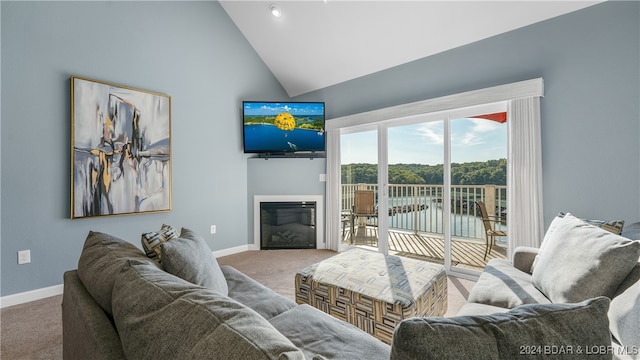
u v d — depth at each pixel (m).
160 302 0.73
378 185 3.71
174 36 3.32
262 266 3.35
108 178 2.79
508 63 2.67
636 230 1.64
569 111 2.38
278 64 4.22
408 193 3.47
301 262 3.51
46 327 2.00
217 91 3.75
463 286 2.76
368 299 1.63
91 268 1.14
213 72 3.71
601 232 1.36
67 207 2.58
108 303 0.94
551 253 1.52
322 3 3.14
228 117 3.88
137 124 2.99
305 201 4.22
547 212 2.49
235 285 1.74
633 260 1.15
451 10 2.71
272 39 3.89
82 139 2.63
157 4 3.17
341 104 4.01
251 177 4.16
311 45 3.69
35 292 2.42
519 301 1.42
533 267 1.80
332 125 4.04
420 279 1.85
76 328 1.02
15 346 1.79
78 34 2.62
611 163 2.21
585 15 2.30
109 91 2.79
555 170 2.45
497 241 2.85
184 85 3.41
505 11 2.56
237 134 4.00
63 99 2.55
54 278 2.52
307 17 3.37
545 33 2.48
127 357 0.70
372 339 1.15
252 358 0.51
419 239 3.40
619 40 2.18
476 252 2.98
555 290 1.36
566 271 1.35
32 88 2.39
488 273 1.83
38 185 2.43
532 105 2.50
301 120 3.96
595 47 2.27
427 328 0.53
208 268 1.48
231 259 3.64
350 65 3.71
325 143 4.14
